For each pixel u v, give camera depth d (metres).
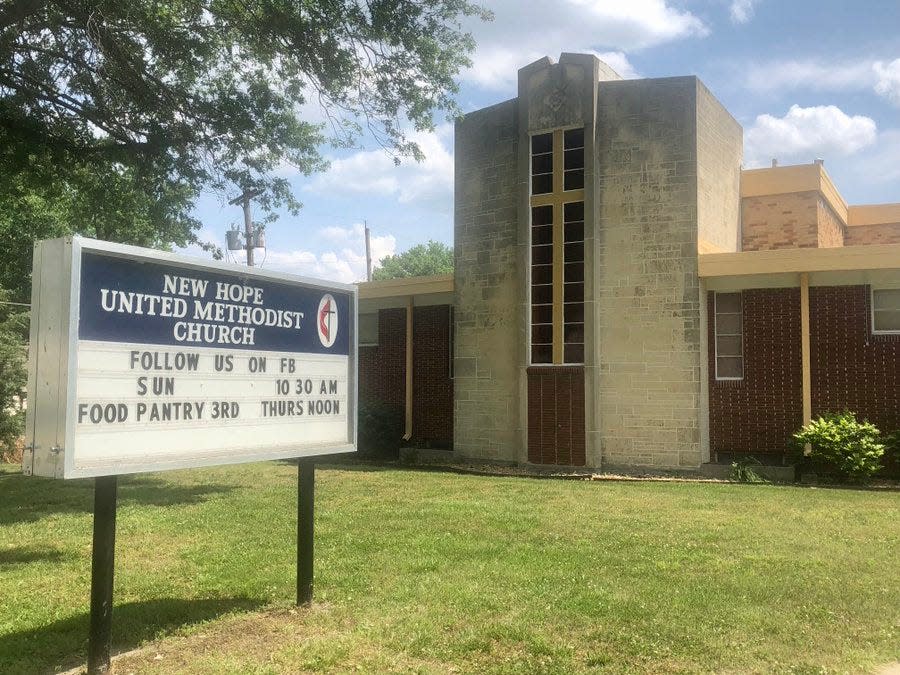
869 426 14.77
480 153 18.97
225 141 17.25
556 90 17.66
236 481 14.84
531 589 6.62
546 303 17.70
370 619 5.84
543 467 17.22
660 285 16.56
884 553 8.09
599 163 17.31
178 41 15.75
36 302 4.50
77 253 4.38
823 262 15.30
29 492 13.42
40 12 14.68
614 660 4.96
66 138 16.89
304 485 6.23
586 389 16.89
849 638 5.40
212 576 7.19
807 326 15.89
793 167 22.95
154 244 22.06
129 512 10.88
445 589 6.60
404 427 21.20
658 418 16.42
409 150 16.98
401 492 13.09
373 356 22.08
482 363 18.58
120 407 4.66
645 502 11.84
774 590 6.57
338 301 6.49
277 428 5.83
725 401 16.75
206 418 5.24
